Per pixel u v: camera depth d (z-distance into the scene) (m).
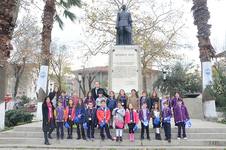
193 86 24.17
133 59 8.86
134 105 7.15
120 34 9.52
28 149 5.93
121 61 8.83
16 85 19.31
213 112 10.45
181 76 23.28
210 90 10.23
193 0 11.66
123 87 8.59
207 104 10.70
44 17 11.52
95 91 7.61
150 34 17.50
